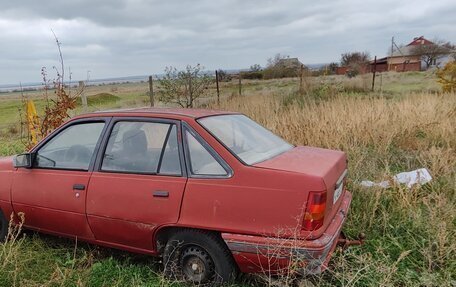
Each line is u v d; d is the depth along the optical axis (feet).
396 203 15.70
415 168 20.70
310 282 10.69
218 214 10.49
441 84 55.26
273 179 10.17
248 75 121.80
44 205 13.39
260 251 10.05
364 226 14.26
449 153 20.97
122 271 12.30
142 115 12.44
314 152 12.97
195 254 11.02
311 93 48.93
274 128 26.91
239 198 10.32
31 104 27.17
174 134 11.73
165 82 45.83
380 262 11.35
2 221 14.83
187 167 11.21
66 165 13.26
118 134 12.59
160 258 12.38
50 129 25.48
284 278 10.18
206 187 10.73
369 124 26.45
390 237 13.20
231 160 10.77
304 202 9.80
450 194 16.71
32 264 13.06
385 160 20.79
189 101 46.47
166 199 11.13
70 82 26.18
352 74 100.78
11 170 14.40
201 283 10.99
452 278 11.28
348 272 10.84
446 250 11.96
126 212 11.75
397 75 104.68
